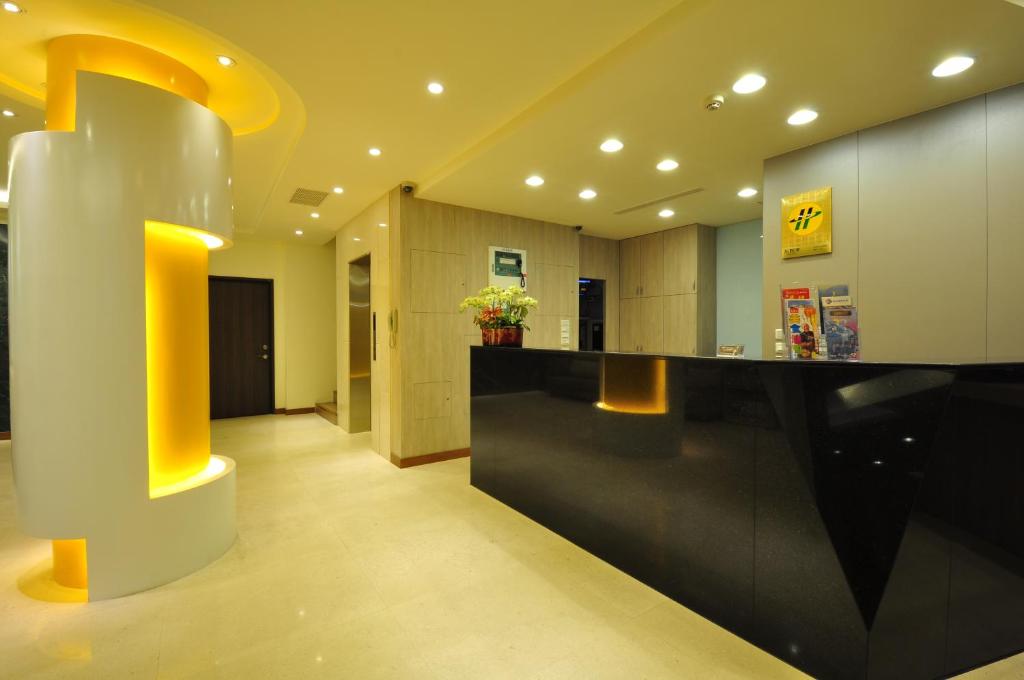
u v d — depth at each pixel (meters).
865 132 3.31
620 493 2.83
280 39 2.51
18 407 2.44
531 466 3.60
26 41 2.59
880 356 3.23
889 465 1.77
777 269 3.82
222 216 2.93
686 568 2.43
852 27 2.23
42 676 1.93
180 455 2.88
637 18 2.35
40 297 2.38
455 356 5.35
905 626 1.80
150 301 2.72
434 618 2.33
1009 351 2.71
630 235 6.97
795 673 1.94
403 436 5.01
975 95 2.84
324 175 4.62
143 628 2.25
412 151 4.02
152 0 2.21
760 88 2.80
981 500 1.93
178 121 2.65
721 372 2.27
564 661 2.02
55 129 2.59
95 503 2.46
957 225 2.91
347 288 6.69
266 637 2.18
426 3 2.23
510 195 4.94
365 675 1.94
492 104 3.21
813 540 1.92
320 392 8.52
